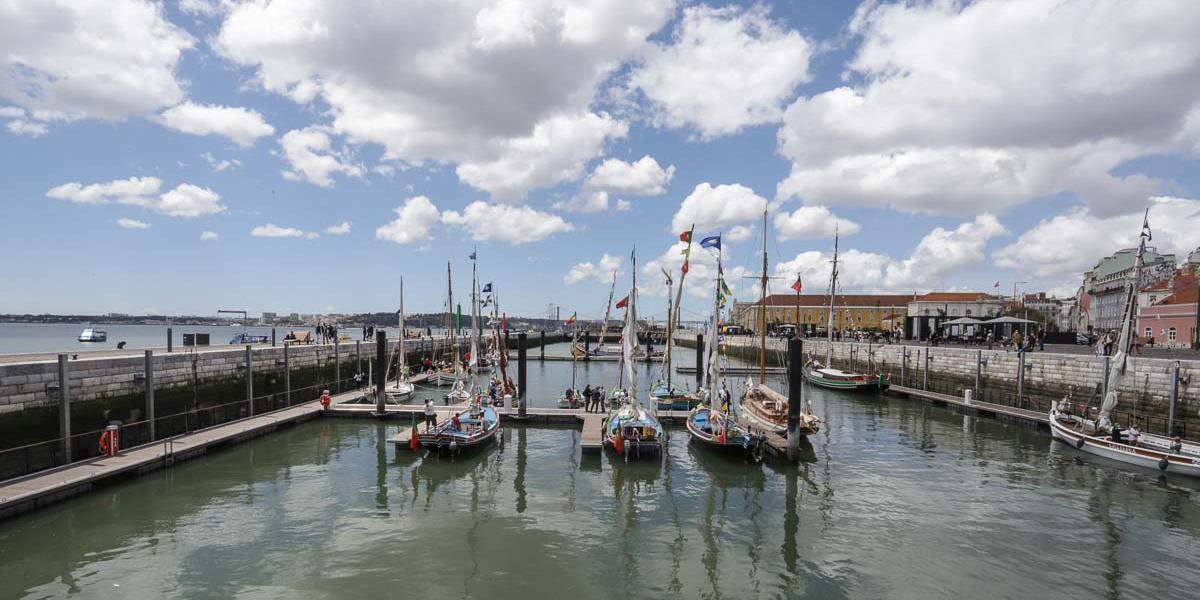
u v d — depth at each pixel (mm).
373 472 27391
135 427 27906
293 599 15703
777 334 111250
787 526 21312
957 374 51031
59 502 21328
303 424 37500
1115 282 88438
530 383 67938
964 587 16703
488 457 30406
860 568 18000
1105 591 16484
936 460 30297
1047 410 40938
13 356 28641
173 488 24344
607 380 71750
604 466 28984
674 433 36750
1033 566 18031
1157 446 29188
